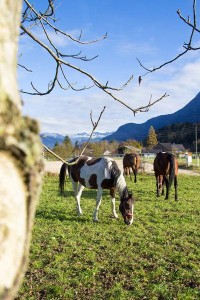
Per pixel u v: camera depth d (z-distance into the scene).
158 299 5.55
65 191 18.02
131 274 6.55
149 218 11.43
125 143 82.56
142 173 28.42
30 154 1.05
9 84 1.07
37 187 1.11
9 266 1.01
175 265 7.02
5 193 0.99
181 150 100.19
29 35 2.46
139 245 8.33
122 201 10.14
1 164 1.00
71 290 5.83
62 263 7.09
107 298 5.55
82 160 11.28
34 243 8.42
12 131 1.03
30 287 5.92
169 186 14.33
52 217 11.38
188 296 5.57
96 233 9.45
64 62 2.61
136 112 2.66
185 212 12.51
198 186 20.88
